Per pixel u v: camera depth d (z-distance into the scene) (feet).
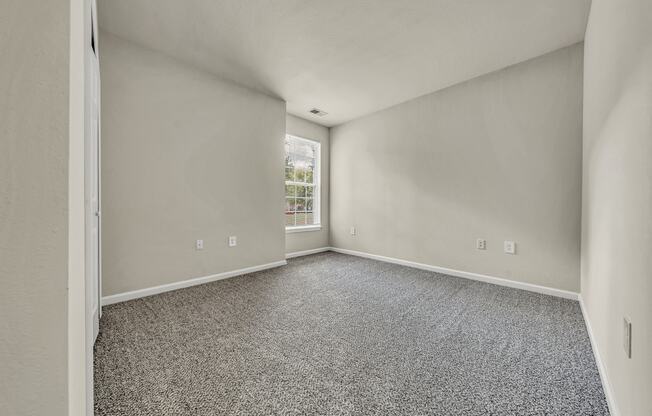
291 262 12.89
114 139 7.63
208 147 9.65
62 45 1.14
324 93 11.39
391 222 12.84
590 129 6.32
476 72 9.54
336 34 7.52
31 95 1.08
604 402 3.95
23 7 1.08
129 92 7.87
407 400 3.97
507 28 7.20
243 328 6.20
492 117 9.52
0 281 1.04
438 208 11.07
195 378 4.43
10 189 1.05
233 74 9.81
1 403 1.06
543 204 8.50
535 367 4.78
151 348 5.32
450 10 6.56
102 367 4.70
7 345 1.06
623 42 3.83
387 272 11.10
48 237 1.11
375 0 6.26
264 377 4.47
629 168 3.48
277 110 11.91
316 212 15.49
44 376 1.12
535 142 8.61
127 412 3.70
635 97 3.29
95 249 5.60
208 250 9.70
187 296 8.24
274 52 8.40
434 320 6.67
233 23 7.10
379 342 5.62
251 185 11.01
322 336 5.86
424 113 11.50
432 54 8.44
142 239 8.16
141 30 7.41
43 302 1.11
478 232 9.93
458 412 3.75
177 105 8.84
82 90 1.63
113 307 7.32
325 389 4.19
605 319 4.57
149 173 8.28
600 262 5.14
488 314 7.02
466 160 10.23
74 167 1.29
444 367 4.77
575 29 7.20
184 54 8.56
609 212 4.49
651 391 2.56
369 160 13.80
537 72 8.55
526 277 8.87
